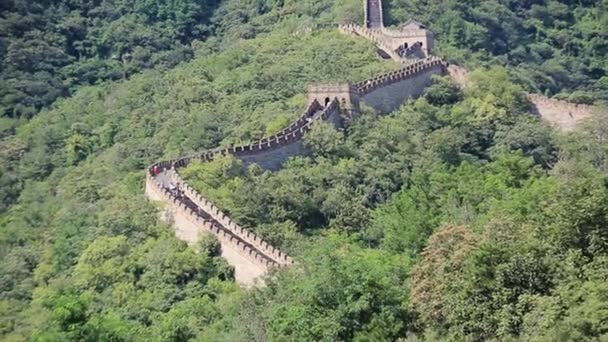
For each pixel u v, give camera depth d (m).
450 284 103.12
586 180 103.38
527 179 183.75
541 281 97.06
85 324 108.69
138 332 122.19
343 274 106.88
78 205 189.25
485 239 105.19
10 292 165.25
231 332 114.25
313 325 104.31
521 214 124.88
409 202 169.75
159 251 151.62
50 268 167.00
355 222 168.62
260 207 165.12
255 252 146.88
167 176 177.62
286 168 182.38
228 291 141.62
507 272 98.12
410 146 197.00
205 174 171.88
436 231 129.62
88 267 153.12
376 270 109.94
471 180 181.25
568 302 91.62
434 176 184.00
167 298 140.88
